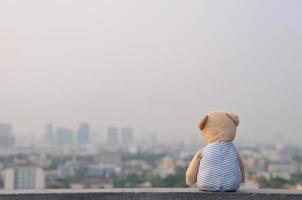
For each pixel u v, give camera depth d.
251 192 6.53
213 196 6.47
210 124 6.71
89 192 6.51
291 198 6.52
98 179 109.81
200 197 6.48
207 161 6.56
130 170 125.56
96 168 128.38
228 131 6.64
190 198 6.48
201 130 6.83
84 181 107.69
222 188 6.50
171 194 6.50
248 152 153.62
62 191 6.55
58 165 135.38
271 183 86.00
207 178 6.52
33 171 107.94
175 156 155.75
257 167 116.25
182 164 129.25
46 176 113.81
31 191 6.54
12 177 107.31
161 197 6.51
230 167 6.53
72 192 6.50
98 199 6.51
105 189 6.70
